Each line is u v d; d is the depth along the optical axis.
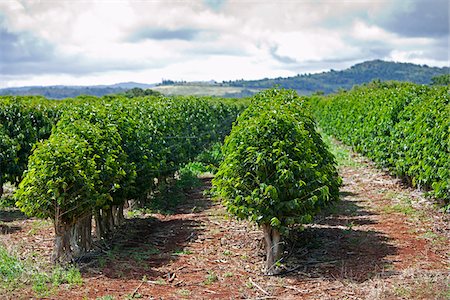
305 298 6.91
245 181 7.90
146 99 18.77
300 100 12.66
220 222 11.33
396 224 10.57
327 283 7.42
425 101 13.32
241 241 9.69
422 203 12.11
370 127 17.58
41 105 14.48
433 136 11.23
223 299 6.96
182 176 17.22
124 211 12.79
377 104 18.02
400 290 6.89
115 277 7.75
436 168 11.10
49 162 7.87
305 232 10.08
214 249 9.32
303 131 8.34
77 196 8.13
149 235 10.50
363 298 6.80
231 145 8.26
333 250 9.00
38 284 7.20
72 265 8.07
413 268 7.85
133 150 11.04
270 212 7.71
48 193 7.89
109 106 11.86
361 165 18.75
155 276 7.88
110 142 9.70
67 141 8.38
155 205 13.36
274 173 7.86
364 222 10.89
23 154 13.12
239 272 8.06
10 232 10.44
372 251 8.85
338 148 23.84
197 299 6.95
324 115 33.50
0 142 12.49
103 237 9.95
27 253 8.82
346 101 25.70
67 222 8.27
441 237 9.52
